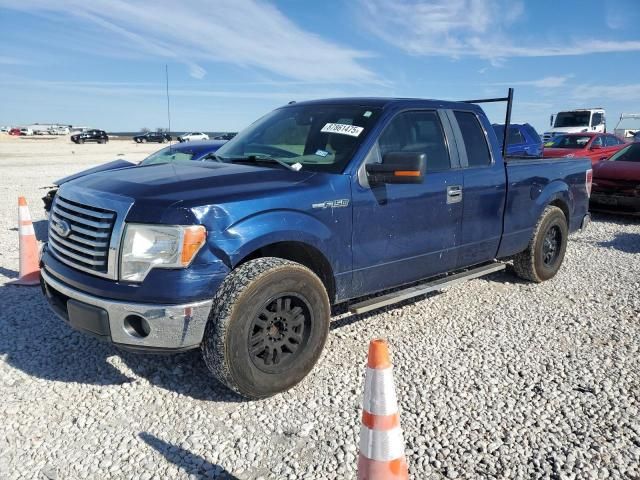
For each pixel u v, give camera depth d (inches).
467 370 151.4
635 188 367.6
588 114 1000.2
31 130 3383.4
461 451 114.7
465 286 228.5
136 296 118.8
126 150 1569.9
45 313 190.9
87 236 127.6
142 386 141.2
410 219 164.7
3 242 311.7
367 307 155.3
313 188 140.6
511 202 203.0
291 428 122.6
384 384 83.0
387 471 83.1
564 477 106.4
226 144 189.9
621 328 182.9
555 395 137.7
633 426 123.8
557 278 241.4
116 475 106.8
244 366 124.4
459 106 190.1
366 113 165.0
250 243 126.2
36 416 127.3
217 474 107.2
